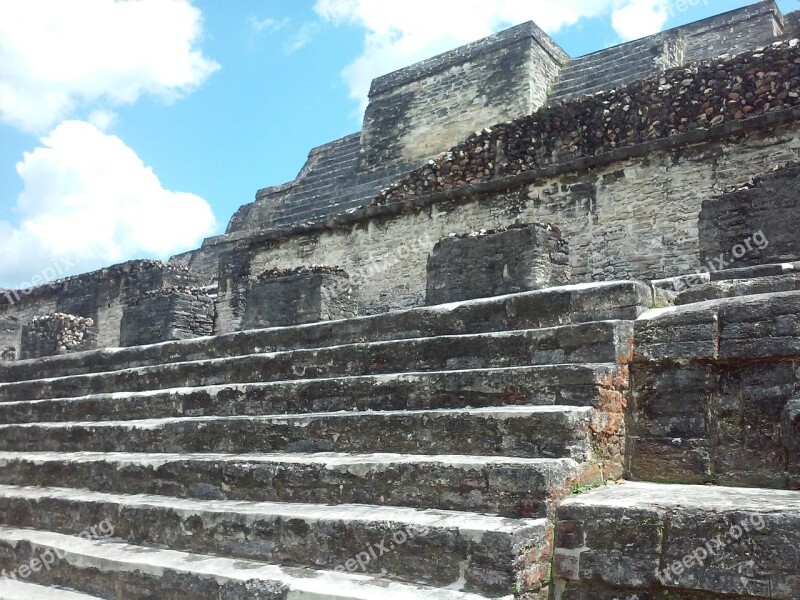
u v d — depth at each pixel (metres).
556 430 4.49
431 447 5.11
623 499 4.06
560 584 4.01
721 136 10.34
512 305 6.61
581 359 5.22
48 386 10.20
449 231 13.48
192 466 5.96
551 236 9.55
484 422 4.84
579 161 11.74
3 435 8.88
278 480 5.36
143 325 14.31
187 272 19.39
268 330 9.01
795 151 9.69
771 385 4.53
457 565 3.94
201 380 8.39
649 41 17.67
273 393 6.89
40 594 5.45
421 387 5.75
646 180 11.09
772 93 10.02
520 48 18.59
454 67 19.78
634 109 11.41
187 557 5.07
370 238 14.72
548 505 4.07
